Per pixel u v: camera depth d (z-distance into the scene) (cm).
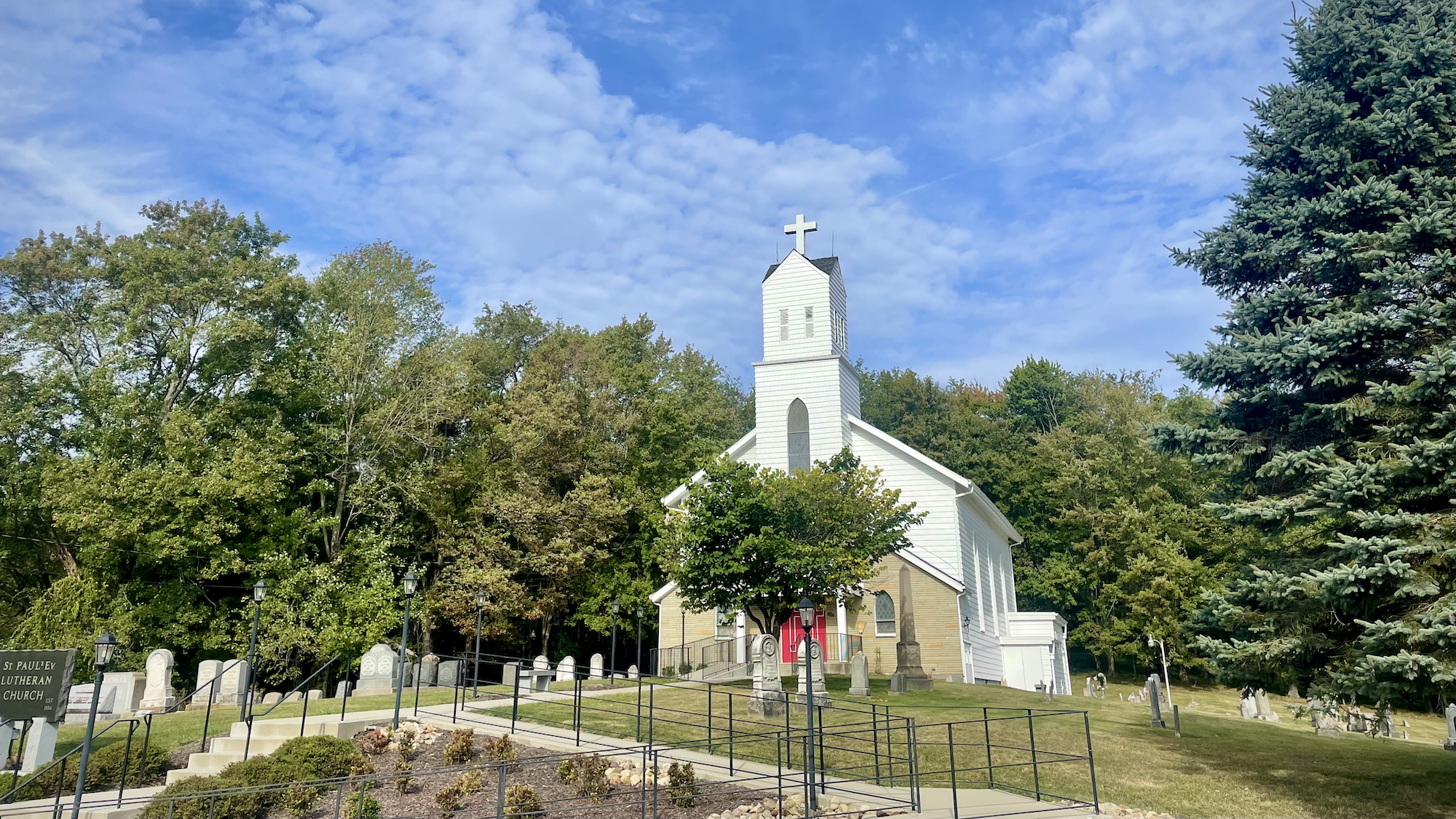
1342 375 1708
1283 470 1714
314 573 3547
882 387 8162
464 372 4269
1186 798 1582
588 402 4709
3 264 3569
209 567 3450
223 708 2416
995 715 2336
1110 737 2088
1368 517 1493
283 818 1470
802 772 1589
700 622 3797
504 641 4556
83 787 1477
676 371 6525
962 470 6962
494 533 4100
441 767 1622
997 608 4712
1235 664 1728
